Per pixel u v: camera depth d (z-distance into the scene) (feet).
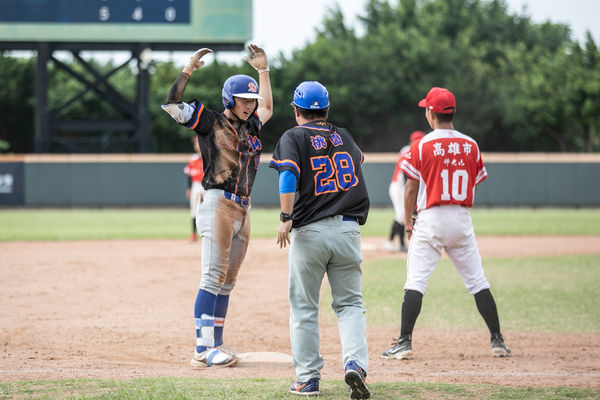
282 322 83.51
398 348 65.67
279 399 47.80
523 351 68.44
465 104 469.57
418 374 58.39
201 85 455.63
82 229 207.82
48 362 62.03
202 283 61.26
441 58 476.54
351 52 471.62
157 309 90.12
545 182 315.99
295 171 49.67
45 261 135.64
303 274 50.60
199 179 169.37
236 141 59.36
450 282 112.98
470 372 59.11
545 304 92.89
